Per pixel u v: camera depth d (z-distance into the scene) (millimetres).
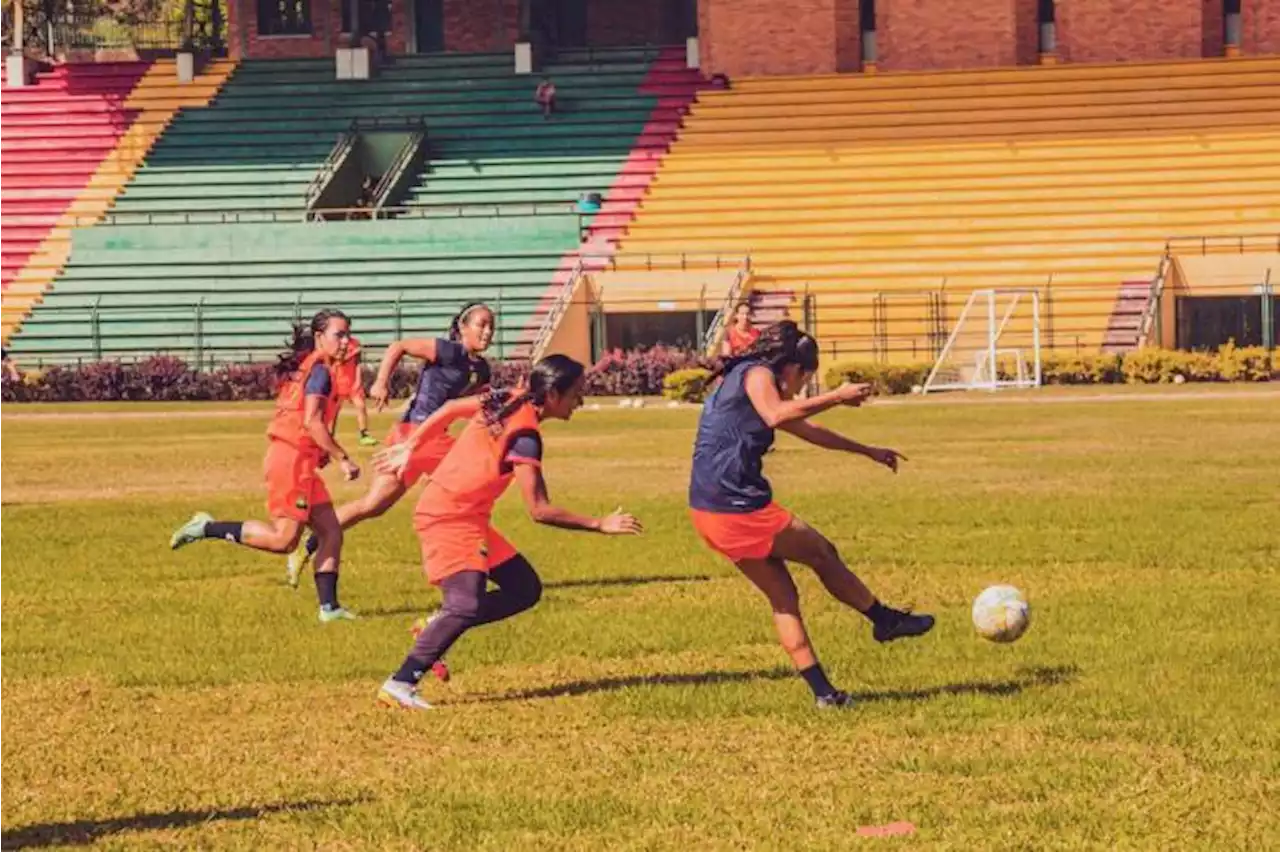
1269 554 20422
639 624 16688
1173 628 15797
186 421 53938
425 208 79000
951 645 15172
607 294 71000
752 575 13070
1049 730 12117
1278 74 78875
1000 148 77562
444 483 13414
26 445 43906
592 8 94000
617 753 11805
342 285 73500
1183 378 63500
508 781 11180
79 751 12242
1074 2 82875
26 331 74438
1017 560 20312
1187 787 10586
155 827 10359
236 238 76188
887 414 49312
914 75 81750
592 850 9703
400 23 90375
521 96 85062
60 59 96125
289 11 91125
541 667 14859
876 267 72500
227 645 16234
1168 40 82188
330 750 12156
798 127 80812
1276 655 14492
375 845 9922
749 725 12516
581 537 23469
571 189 79438
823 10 84188
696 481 12992
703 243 74938
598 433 44594
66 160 85312
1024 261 72125
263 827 10297
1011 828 9844
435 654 13383
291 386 17969
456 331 20438
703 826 10062
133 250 76750
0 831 10297
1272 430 40438
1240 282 68062
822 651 15055
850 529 23391
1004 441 38594
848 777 11039
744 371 12953
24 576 21078
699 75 84750
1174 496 26578
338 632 16922
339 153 81750
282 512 17844
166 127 86000
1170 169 75312
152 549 23500
